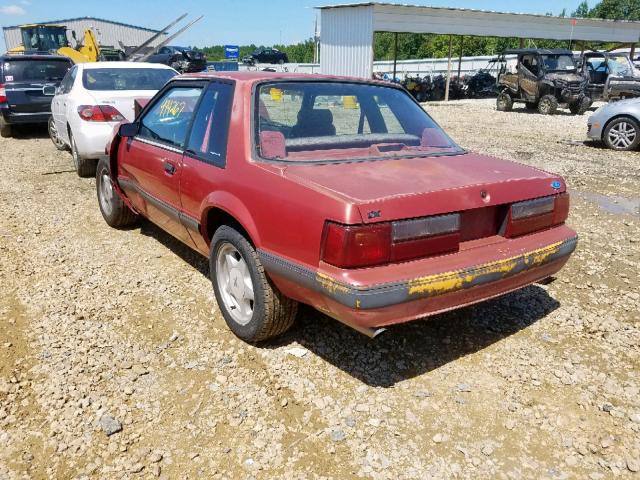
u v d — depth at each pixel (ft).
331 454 8.74
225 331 12.31
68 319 12.82
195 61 97.50
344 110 12.37
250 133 11.12
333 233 8.79
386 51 258.57
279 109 11.69
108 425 9.31
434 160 11.48
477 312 13.20
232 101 11.76
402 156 11.60
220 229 11.54
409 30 79.46
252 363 11.08
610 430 9.27
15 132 42.22
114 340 11.94
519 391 10.25
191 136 12.91
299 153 11.07
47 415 9.60
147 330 12.36
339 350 11.52
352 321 9.01
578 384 10.46
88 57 68.59
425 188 9.41
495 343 11.85
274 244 9.94
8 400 9.97
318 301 9.44
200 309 13.34
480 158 12.19
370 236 8.68
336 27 80.79
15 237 18.37
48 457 8.69
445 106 77.20
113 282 14.84
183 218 13.08
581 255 16.98
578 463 8.58
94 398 10.03
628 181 27.17
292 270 9.57
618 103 37.58
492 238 10.39
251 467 8.50
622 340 12.00
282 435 9.14
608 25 102.42
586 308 13.47
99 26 155.74
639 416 9.58
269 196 10.02
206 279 15.07
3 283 14.75
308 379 10.57
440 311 9.58
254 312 11.05
